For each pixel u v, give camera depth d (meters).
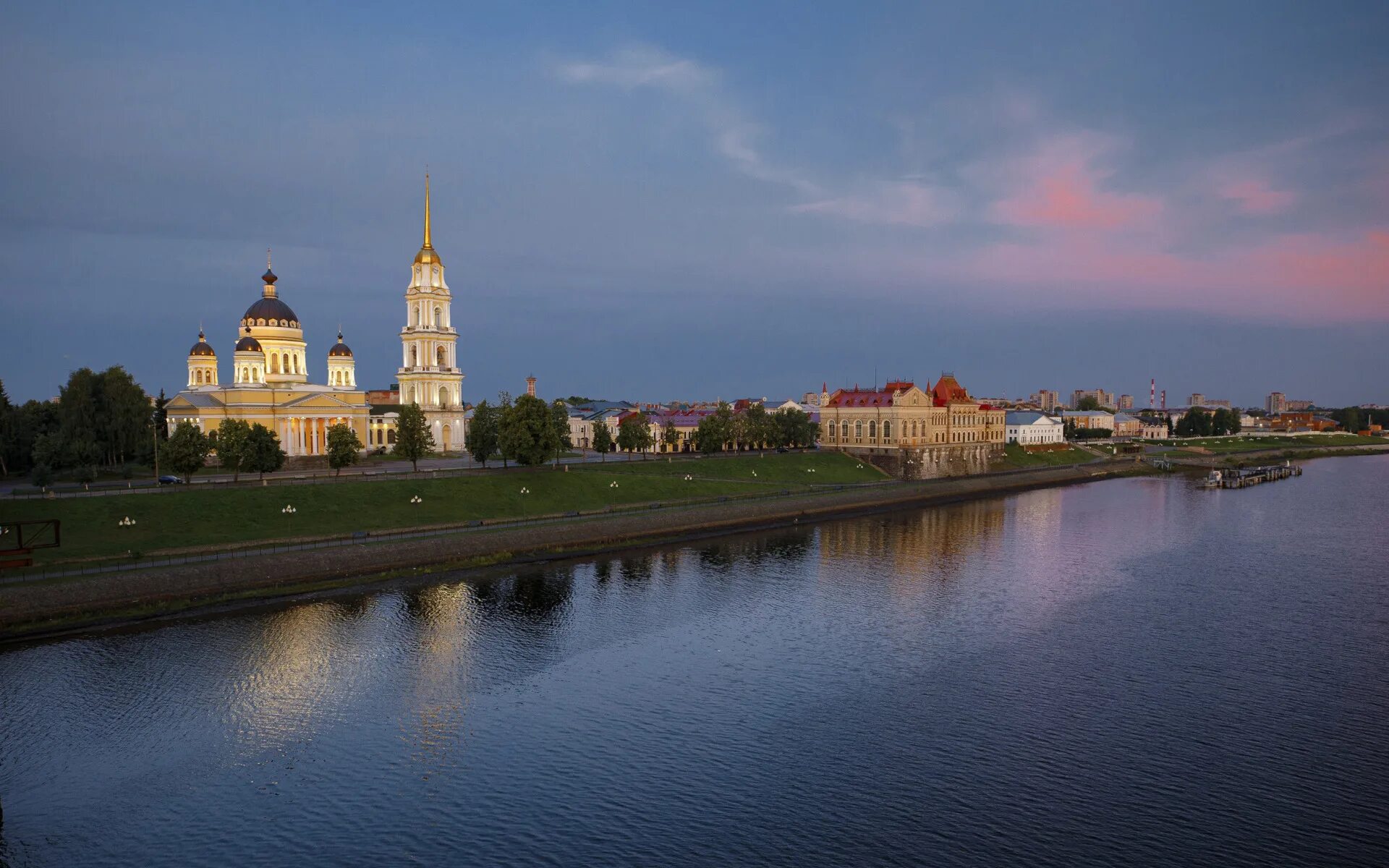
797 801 56.56
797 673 78.81
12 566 86.62
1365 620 94.06
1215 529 153.25
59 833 53.16
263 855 51.03
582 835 52.91
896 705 71.31
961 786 58.38
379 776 59.94
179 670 77.50
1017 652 83.88
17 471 161.12
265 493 125.94
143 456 148.62
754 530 152.88
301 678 76.31
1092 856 50.47
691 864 49.94
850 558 128.25
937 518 169.50
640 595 105.12
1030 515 173.38
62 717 67.94
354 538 116.19
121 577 92.06
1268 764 61.12
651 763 61.69
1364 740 64.62
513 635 88.75
